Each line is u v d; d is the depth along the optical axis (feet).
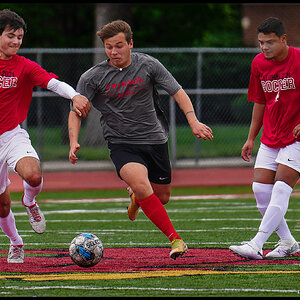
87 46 364.17
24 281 69.82
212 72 319.88
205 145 322.75
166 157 84.79
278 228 84.64
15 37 76.02
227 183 195.11
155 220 77.56
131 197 90.99
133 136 81.51
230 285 67.36
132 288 66.23
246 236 104.01
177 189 183.73
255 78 83.35
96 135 257.34
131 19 297.74
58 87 78.28
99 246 77.51
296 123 80.33
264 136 83.82
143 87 79.77
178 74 320.29
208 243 96.99
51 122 342.44
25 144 78.07
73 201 159.02
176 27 354.95
